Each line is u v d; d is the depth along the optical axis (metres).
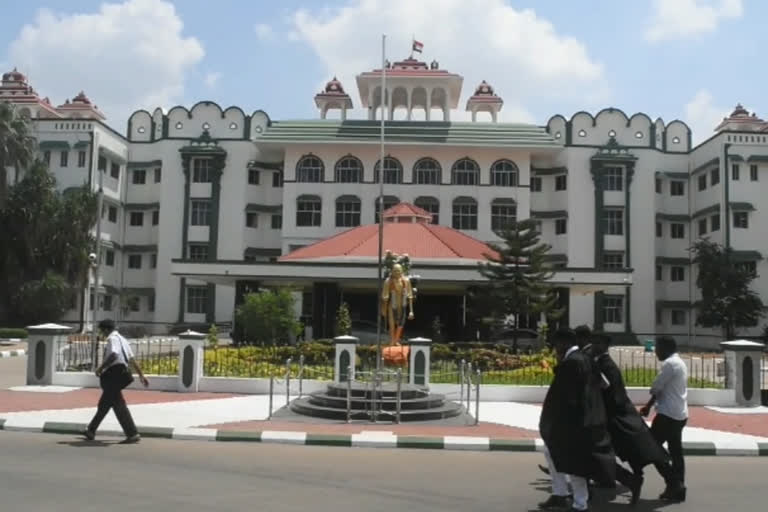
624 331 52.22
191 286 53.25
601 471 7.41
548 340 31.55
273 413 14.94
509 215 51.75
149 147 55.44
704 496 8.80
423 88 55.41
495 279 31.00
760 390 17.66
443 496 8.42
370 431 12.88
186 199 53.75
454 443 11.95
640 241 53.22
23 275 43.53
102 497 7.81
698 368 25.44
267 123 54.50
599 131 54.06
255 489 8.45
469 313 35.00
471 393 18.06
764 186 50.34
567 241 53.06
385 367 21.30
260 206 54.09
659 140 55.12
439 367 24.09
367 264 32.72
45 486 8.27
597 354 8.66
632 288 52.84
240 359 23.03
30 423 12.71
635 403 17.83
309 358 25.16
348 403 13.99
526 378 20.91
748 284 48.28
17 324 43.66
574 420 7.53
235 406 15.93
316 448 11.69
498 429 13.56
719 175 50.66
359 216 51.31
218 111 54.72
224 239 53.59
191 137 54.62
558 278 33.62
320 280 33.38
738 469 10.73
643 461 8.19
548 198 54.53
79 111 57.38
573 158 53.56
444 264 34.50
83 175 49.19
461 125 52.69
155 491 8.16
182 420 13.59
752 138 50.28
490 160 51.97
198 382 18.50
